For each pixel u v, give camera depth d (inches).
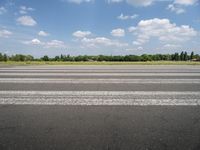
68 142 126.5
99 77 466.0
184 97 255.3
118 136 135.9
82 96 261.1
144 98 249.9
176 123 161.8
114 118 174.1
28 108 207.0
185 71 641.0
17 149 117.8
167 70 691.4
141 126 154.9
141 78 446.9
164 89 308.2
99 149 117.0
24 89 310.3
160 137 134.1
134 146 120.8
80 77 466.9
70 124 159.2
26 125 157.6
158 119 171.6
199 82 382.6
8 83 373.1
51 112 192.5
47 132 143.1
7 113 189.9
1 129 149.6
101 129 148.6
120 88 317.1
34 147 120.2
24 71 639.1
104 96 261.0
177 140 129.3
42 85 348.2
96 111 195.3
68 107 209.9
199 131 144.9
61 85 347.9
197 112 192.4
